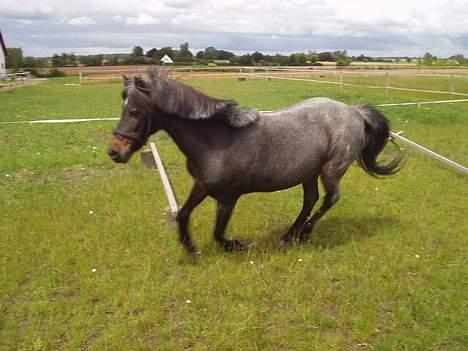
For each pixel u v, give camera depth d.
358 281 4.61
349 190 7.43
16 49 62.28
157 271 4.71
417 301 4.26
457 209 6.69
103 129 12.80
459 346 3.72
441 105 17.19
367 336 3.79
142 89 4.32
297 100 19.22
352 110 5.41
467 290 4.48
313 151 4.98
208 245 5.30
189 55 58.16
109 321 3.97
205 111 4.38
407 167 8.80
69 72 51.22
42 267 4.85
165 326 3.89
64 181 7.91
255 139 4.62
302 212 5.55
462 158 9.51
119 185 7.42
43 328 3.87
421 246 5.39
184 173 8.36
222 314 4.06
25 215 6.15
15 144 10.76
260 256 5.06
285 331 3.85
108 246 5.30
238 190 4.77
